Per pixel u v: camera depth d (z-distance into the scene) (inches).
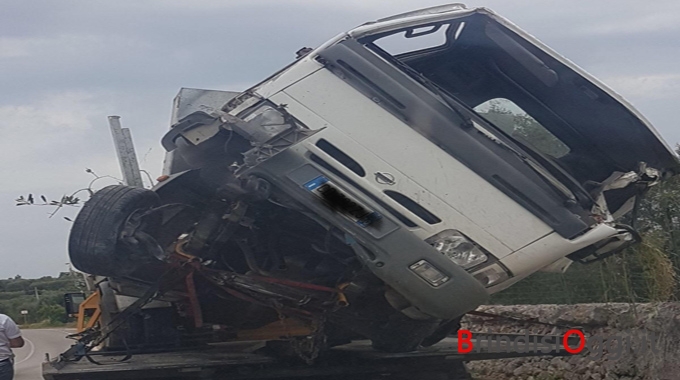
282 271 254.8
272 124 233.1
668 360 341.7
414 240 220.2
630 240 249.9
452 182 227.5
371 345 281.7
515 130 271.0
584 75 256.8
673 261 366.3
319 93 237.6
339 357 281.6
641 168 271.9
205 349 289.0
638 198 278.5
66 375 245.4
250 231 252.2
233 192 235.3
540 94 269.3
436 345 307.1
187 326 286.4
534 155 241.9
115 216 236.2
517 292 442.9
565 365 403.9
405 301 234.5
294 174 226.1
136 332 282.2
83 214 238.8
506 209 226.4
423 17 250.2
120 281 261.1
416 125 231.5
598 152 276.1
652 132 262.7
